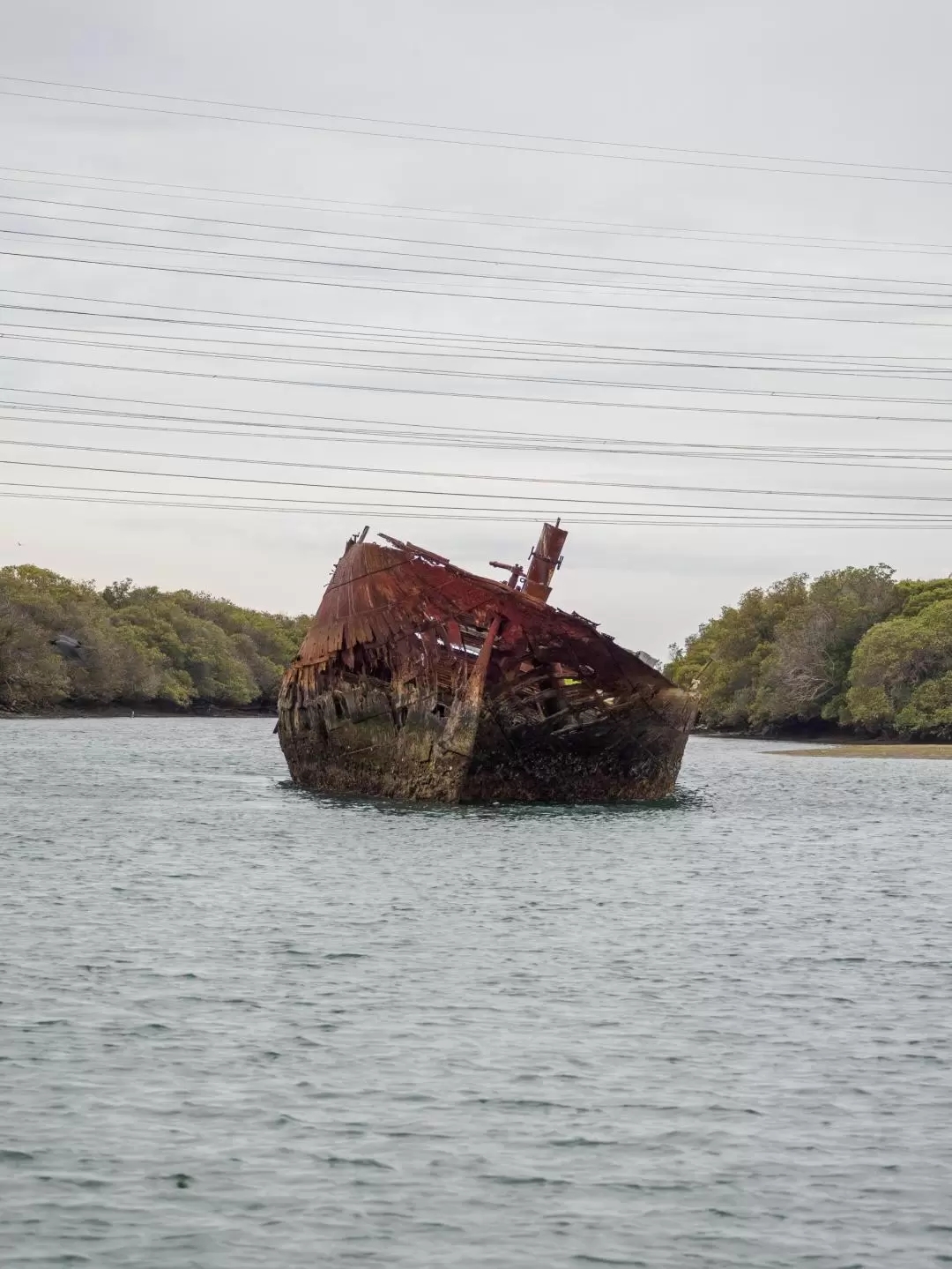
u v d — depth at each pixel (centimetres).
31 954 4922
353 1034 3947
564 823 9431
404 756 10300
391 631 10012
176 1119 3256
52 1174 2948
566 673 9894
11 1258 2600
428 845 8231
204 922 5638
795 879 7212
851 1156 3114
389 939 5303
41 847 8106
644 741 10469
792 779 16150
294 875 6981
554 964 4900
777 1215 2831
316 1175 2973
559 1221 2792
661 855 8081
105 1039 3853
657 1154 3111
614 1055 3788
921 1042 3947
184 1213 2794
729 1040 3947
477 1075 3600
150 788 12775
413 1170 3005
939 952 5228
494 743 9838
